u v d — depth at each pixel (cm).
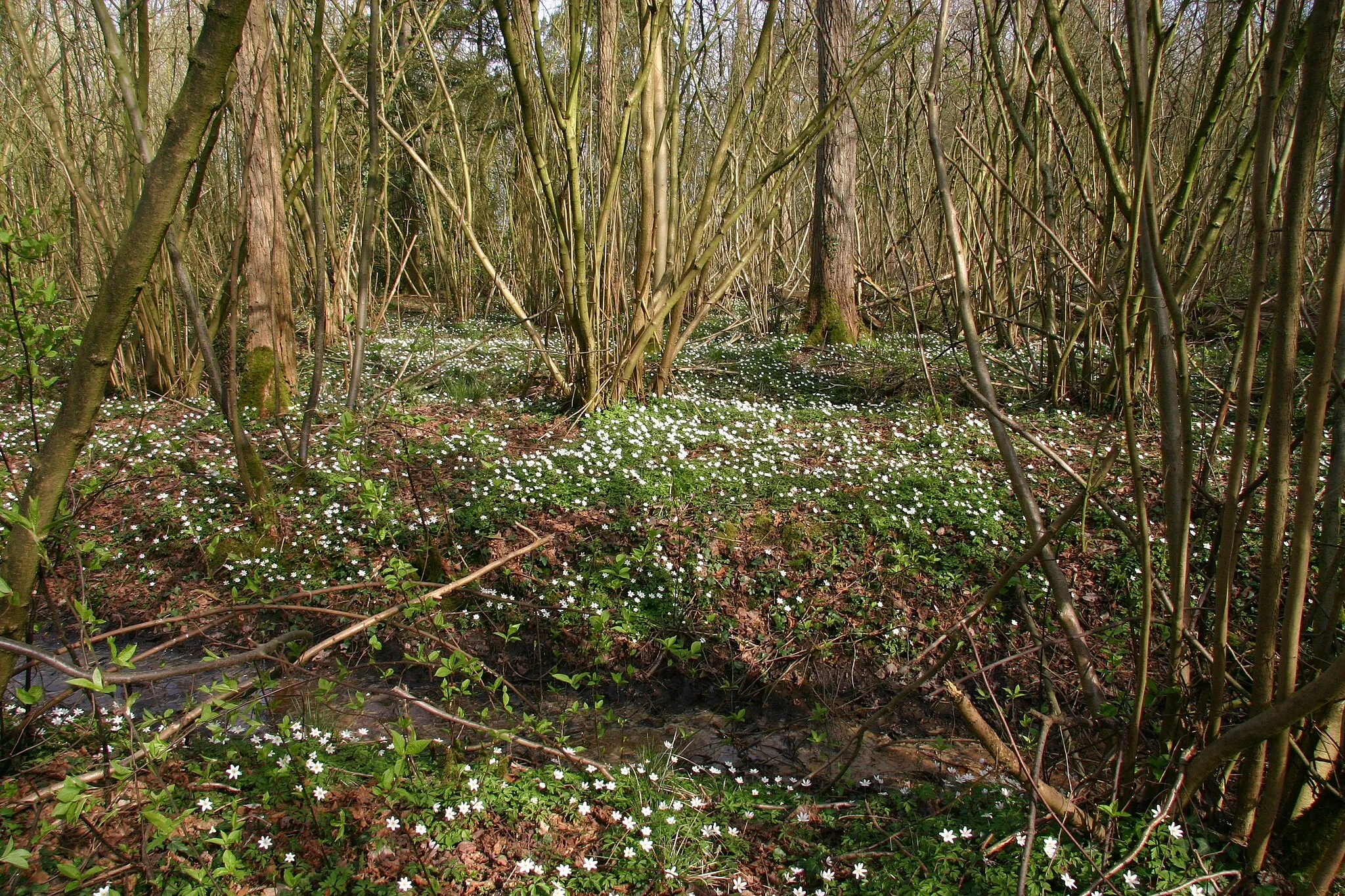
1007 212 889
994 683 504
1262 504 483
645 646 543
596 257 823
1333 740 278
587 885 311
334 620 546
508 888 303
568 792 363
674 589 570
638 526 610
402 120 1667
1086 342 847
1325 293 235
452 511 622
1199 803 308
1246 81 629
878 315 1425
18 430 756
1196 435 661
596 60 946
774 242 1415
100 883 276
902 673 523
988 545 590
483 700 490
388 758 373
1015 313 924
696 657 535
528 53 923
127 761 296
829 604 563
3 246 288
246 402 866
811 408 903
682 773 418
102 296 248
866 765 445
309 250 1270
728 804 374
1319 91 227
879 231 1394
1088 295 822
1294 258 239
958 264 314
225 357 965
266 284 865
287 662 325
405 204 1955
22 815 304
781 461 713
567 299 788
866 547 598
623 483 657
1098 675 473
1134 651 345
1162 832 289
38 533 260
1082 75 885
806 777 435
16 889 272
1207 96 806
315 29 474
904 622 546
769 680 524
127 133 827
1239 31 382
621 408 803
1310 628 321
